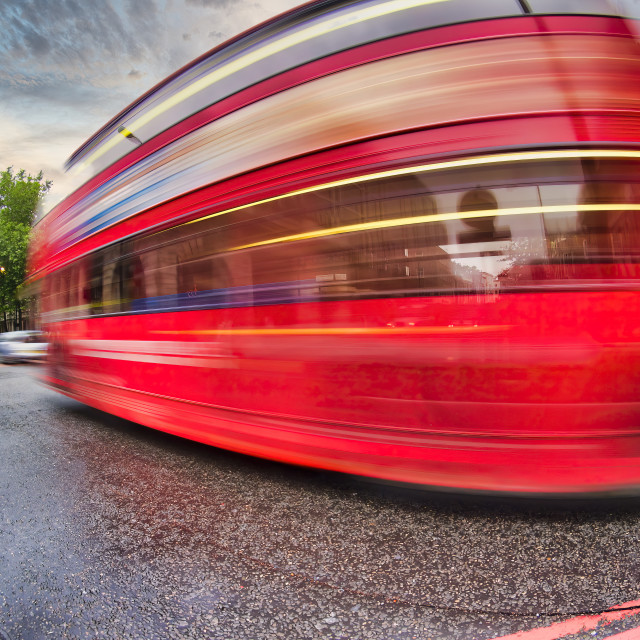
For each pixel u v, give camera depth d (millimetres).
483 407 2535
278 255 3117
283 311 3139
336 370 2922
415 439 2695
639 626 1938
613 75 2432
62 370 6605
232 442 3557
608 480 2428
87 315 5633
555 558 2480
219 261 3518
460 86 2514
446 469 2631
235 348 3469
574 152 2396
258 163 3182
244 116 3305
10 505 3490
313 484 3725
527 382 2461
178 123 3930
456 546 2660
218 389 3652
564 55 2443
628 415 2418
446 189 2533
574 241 2420
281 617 2109
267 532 2934
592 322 2408
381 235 2701
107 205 5031
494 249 2482
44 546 2840
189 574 2484
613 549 2545
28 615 2176
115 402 5000
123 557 2682
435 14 2607
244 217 3295
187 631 2037
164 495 3605
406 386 2699
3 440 5457
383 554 2615
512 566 2430
